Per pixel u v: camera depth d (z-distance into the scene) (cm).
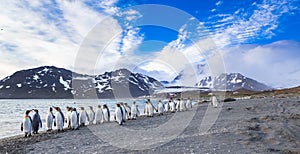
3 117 3512
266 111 1984
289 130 1110
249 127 1208
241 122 1409
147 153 857
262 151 826
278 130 1119
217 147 899
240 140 993
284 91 6525
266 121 1405
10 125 2508
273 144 928
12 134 1936
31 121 1612
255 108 2223
